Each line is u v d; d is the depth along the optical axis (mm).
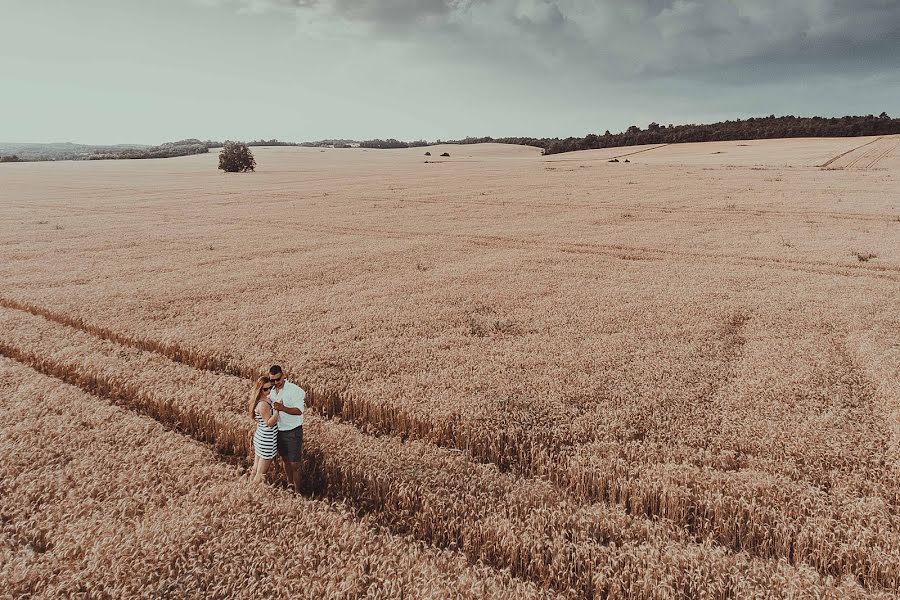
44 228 43531
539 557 7453
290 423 9273
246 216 50594
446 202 58500
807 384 13344
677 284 24500
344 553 7418
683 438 10781
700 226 40500
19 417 11828
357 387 13047
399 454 10172
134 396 13133
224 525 8188
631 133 187500
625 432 10906
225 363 15242
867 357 14703
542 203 55375
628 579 7020
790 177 65875
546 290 23594
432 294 23094
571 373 14266
